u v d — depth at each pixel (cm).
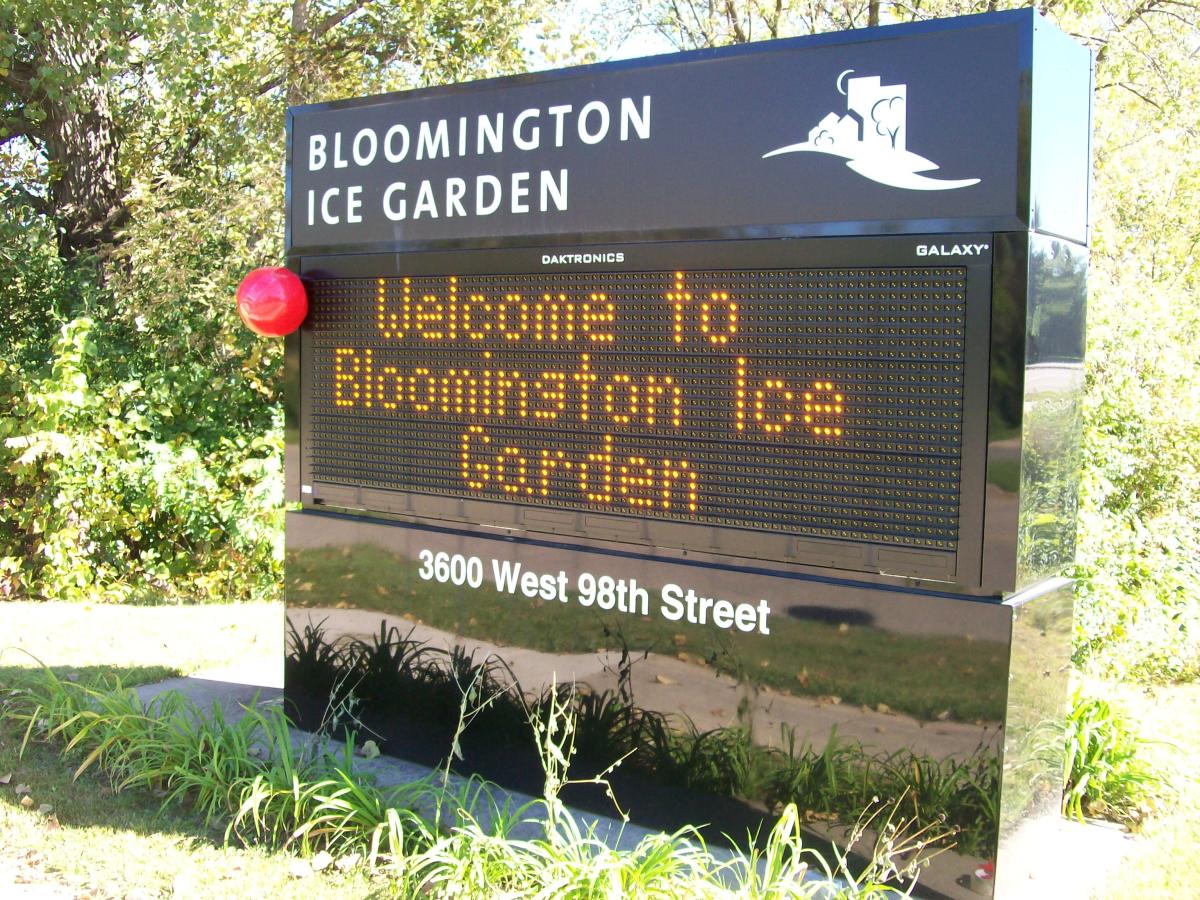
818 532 395
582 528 452
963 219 364
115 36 1214
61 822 444
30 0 1123
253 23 1455
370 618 521
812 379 394
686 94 420
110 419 966
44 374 984
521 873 368
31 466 946
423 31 1466
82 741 525
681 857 369
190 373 1048
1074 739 468
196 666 677
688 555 427
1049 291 369
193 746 480
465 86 479
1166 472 887
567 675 458
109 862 409
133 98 1398
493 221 471
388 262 505
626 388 438
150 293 1123
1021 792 375
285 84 1455
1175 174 1271
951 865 369
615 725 445
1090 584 746
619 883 344
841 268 387
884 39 378
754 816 411
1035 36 353
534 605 466
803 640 399
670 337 426
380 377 511
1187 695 755
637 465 436
